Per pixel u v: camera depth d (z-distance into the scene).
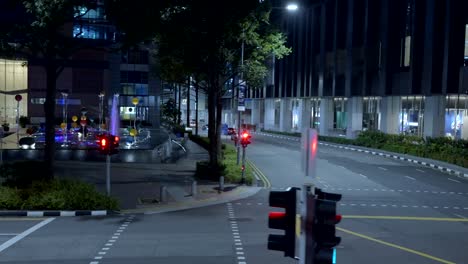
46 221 17.52
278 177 29.91
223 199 22.44
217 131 29.22
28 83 85.62
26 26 23.11
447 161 37.72
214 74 29.11
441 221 18.50
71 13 23.66
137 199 21.95
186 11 26.11
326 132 67.88
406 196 24.30
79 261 12.21
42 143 45.75
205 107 137.50
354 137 59.22
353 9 55.88
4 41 23.41
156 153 37.47
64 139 49.84
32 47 24.05
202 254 13.01
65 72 86.88
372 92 53.28
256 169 33.19
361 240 15.08
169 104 103.88
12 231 15.73
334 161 39.00
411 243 14.83
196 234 15.51
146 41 25.64
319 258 6.12
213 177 28.11
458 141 40.28
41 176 22.52
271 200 6.85
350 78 56.56
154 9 23.56
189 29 26.70
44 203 18.94
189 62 28.25
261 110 96.06
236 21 27.06
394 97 54.06
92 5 24.06
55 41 23.95
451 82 42.25
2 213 18.36
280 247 6.75
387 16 50.28
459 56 41.88
